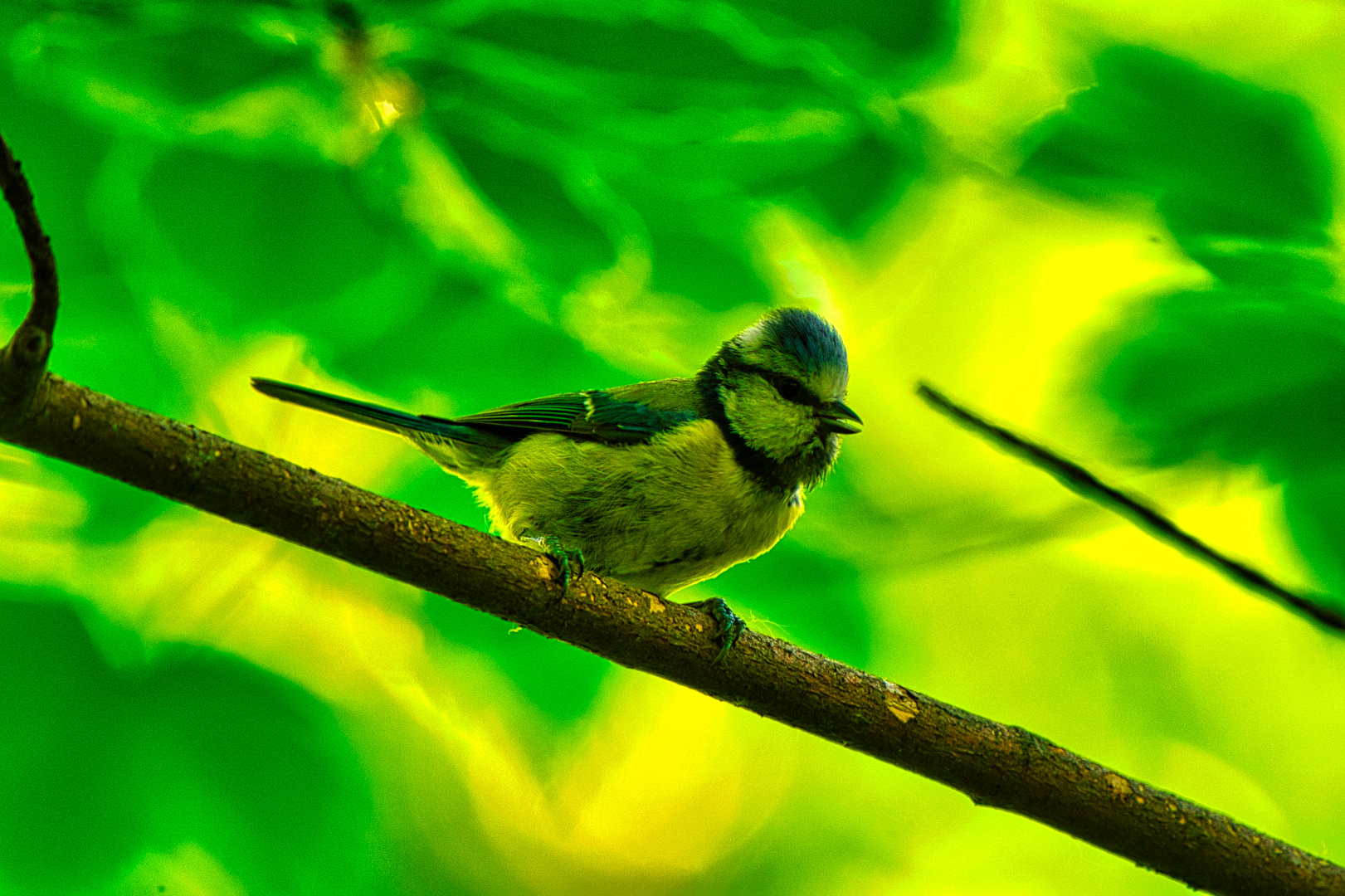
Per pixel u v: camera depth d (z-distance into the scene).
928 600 13.62
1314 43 9.20
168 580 9.31
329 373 9.15
